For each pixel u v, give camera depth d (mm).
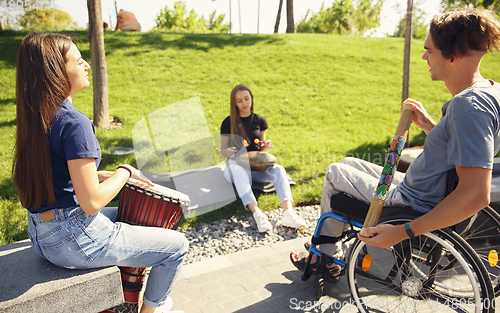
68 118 1448
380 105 8641
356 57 11930
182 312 2137
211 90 8836
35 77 1427
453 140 1518
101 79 6082
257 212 3455
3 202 3572
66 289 1526
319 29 26250
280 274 2666
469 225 2398
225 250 3092
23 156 1452
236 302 2318
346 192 2162
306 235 3420
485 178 1434
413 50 12992
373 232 1695
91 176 1463
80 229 1546
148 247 1711
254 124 4016
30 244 2008
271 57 11508
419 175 1811
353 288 2109
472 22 1538
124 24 13820
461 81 1650
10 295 1466
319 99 8719
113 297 1656
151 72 9672
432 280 2070
